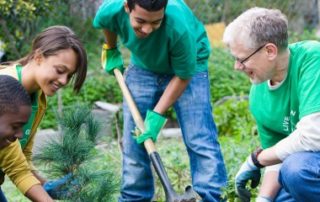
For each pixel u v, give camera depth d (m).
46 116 8.01
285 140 3.94
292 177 3.93
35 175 4.03
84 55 3.78
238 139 6.91
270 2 10.72
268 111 4.13
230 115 7.65
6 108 3.35
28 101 3.45
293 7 11.01
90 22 8.85
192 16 4.81
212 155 4.76
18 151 3.72
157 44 4.46
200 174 4.78
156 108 4.63
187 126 4.80
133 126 4.89
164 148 6.81
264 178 4.32
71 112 3.82
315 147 3.84
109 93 8.90
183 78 4.55
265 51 3.83
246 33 3.82
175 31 4.32
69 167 3.65
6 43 7.82
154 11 4.06
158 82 4.81
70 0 8.54
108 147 6.51
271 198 4.27
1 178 3.96
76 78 3.82
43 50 3.72
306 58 3.89
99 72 9.19
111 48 4.99
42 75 3.74
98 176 3.62
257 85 4.14
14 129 3.44
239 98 8.41
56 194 3.74
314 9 11.40
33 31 8.08
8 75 3.57
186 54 4.41
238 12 10.41
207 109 4.84
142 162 4.94
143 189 5.00
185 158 6.50
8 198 5.65
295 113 4.01
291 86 3.96
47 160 3.67
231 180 4.49
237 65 3.92
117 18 4.52
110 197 3.63
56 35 3.73
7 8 7.37
